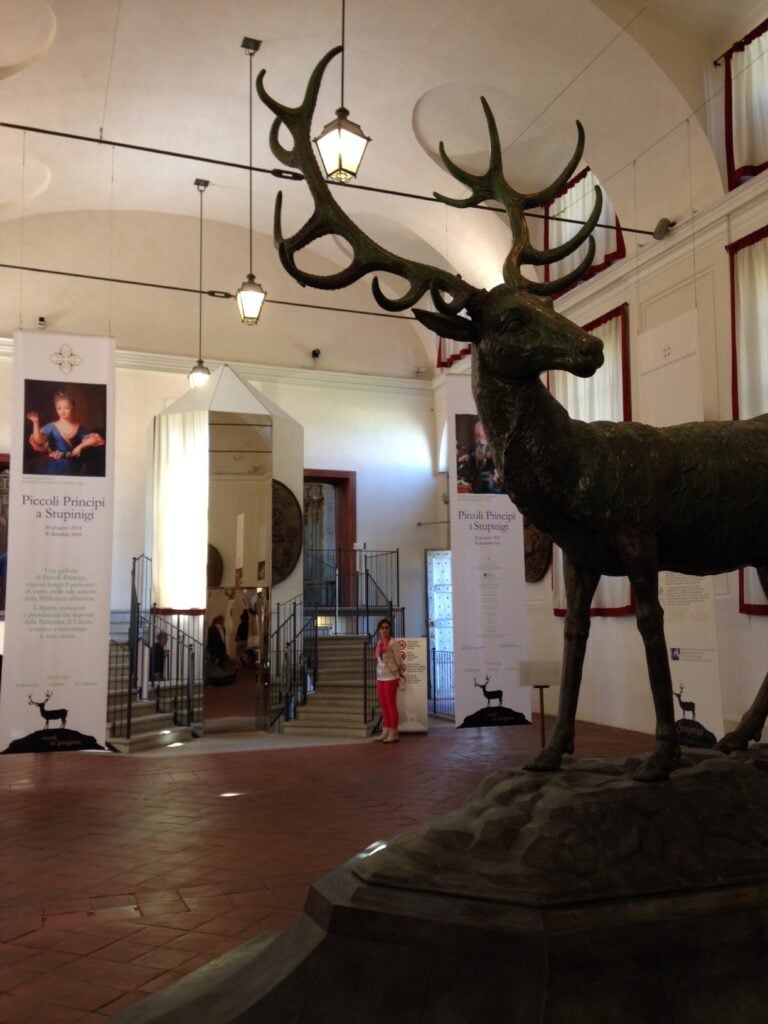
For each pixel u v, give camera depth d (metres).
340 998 2.87
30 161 14.38
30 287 16.14
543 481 3.52
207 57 11.82
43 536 8.70
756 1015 2.79
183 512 13.62
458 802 7.44
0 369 15.76
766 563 4.03
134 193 16.34
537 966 2.74
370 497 18.55
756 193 9.60
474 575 10.73
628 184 11.43
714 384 10.19
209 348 17.47
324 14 10.88
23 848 6.14
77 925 4.55
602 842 3.08
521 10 10.12
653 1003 2.75
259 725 12.82
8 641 8.56
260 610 13.09
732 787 3.44
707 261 10.38
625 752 9.64
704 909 2.93
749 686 9.41
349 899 3.02
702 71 10.35
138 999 3.64
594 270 12.32
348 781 8.53
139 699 12.80
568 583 3.90
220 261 17.72
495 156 3.95
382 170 14.34
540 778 3.61
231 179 15.83
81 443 8.85
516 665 10.72
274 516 14.48
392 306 3.46
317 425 18.31
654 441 3.71
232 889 5.13
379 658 11.38
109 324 16.64
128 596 16.11
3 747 8.46
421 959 2.85
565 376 13.00
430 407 19.36
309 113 3.67
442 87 11.98
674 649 9.47
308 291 18.45
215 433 13.41
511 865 3.02
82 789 8.32
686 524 3.69
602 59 10.33
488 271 15.12
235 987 3.13
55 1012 3.54
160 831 6.58
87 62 11.81
